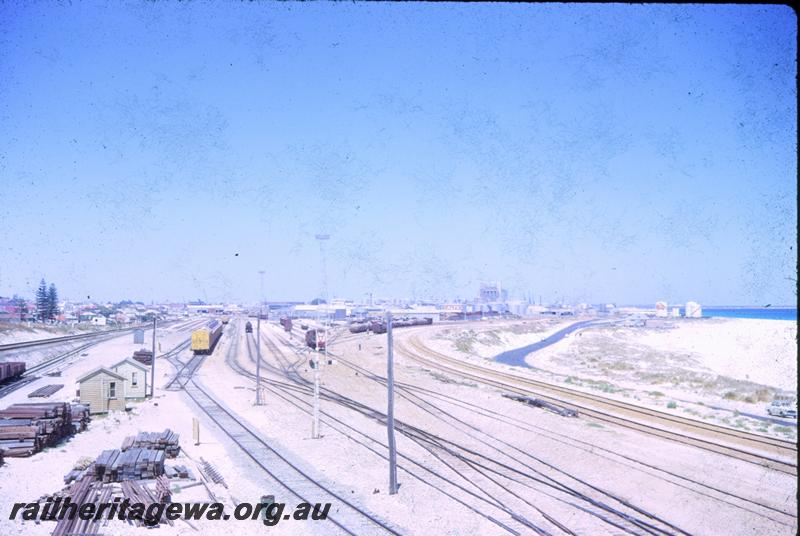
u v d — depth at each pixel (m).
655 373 57.06
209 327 80.25
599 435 28.78
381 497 20.19
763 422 31.42
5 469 22.27
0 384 43.66
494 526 17.31
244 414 36.06
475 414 35.09
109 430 30.17
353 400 40.59
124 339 87.38
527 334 112.62
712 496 19.70
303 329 107.50
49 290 99.88
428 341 84.25
